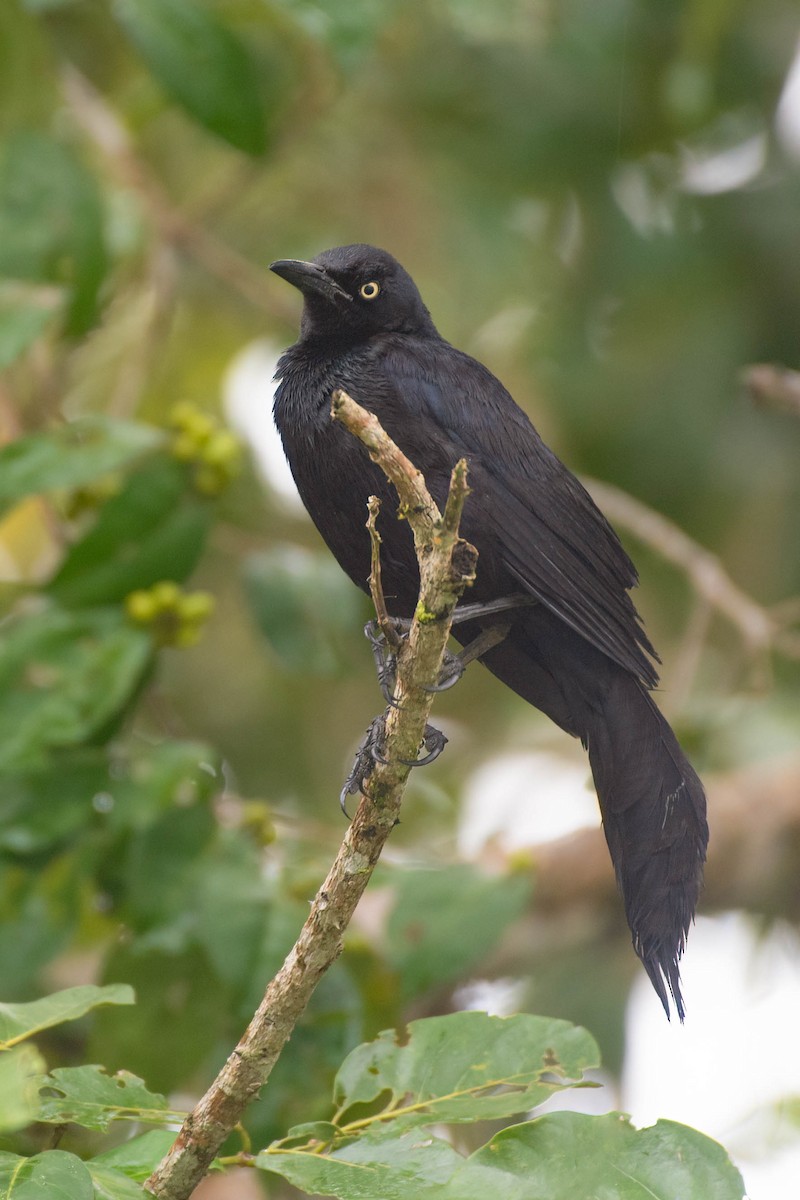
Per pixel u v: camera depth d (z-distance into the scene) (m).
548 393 15.88
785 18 15.74
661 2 15.23
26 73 12.45
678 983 8.40
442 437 9.33
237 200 14.48
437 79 15.70
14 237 10.81
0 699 9.45
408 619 9.59
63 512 11.88
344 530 9.38
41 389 12.09
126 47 14.28
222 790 10.21
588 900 13.62
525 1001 14.05
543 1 15.55
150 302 14.98
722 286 16.05
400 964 9.34
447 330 16.00
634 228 16.02
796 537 15.70
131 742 10.27
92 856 9.70
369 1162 5.96
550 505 9.47
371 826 6.17
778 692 13.80
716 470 15.60
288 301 14.83
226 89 10.61
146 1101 6.28
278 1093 9.16
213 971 9.66
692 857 8.83
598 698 9.34
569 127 15.66
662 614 16.08
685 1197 5.61
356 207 16.05
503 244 15.91
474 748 16.05
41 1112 6.09
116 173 12.83
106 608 9.93
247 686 15.74
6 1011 6.23
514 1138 5.78
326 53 11.41
